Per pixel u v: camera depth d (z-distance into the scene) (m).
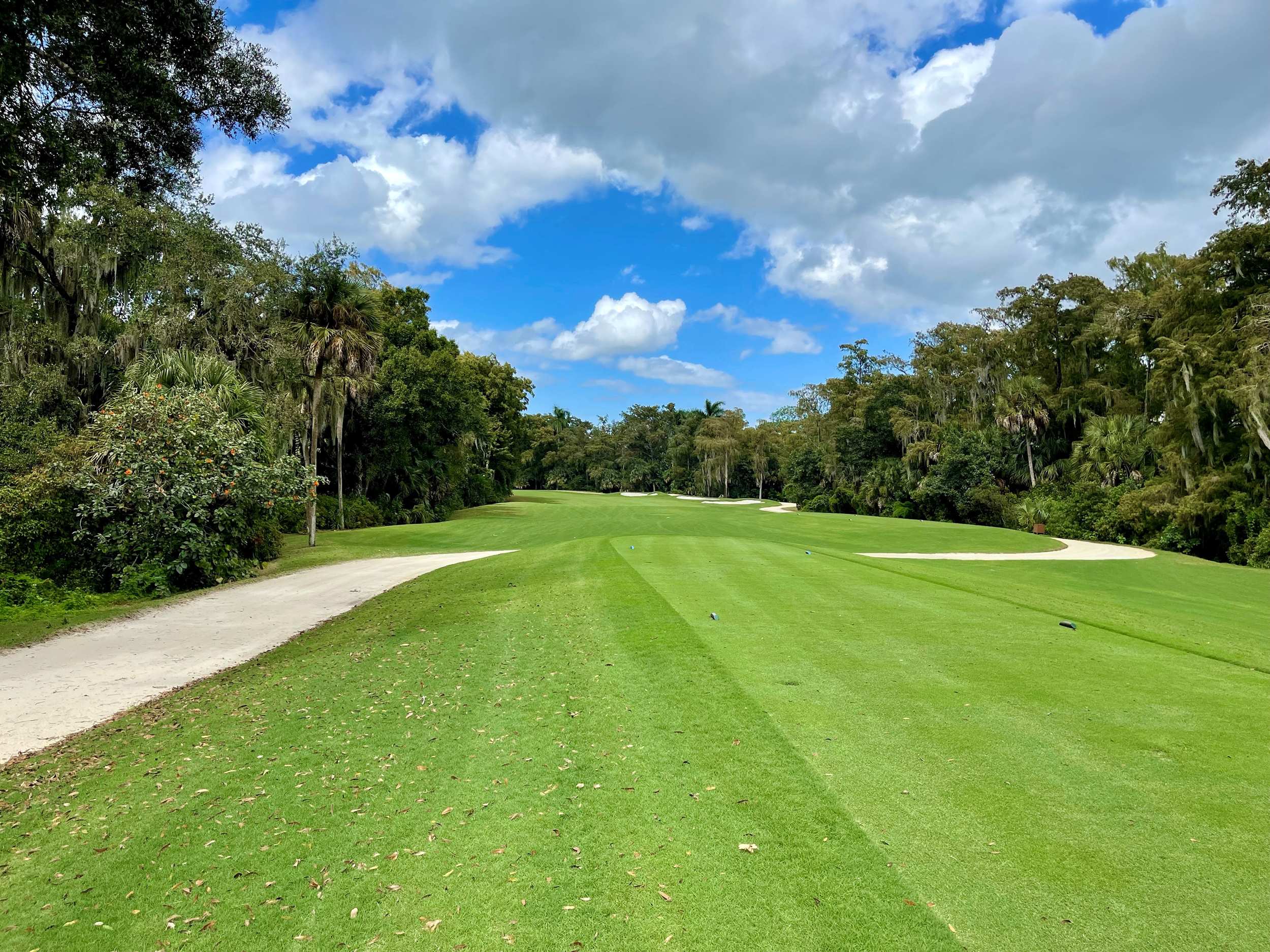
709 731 4.91
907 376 55.59
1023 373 47.50
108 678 7.68
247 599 13.31
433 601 11.75
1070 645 7.14
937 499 46.09
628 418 111.19
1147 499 30.05
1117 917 2.79
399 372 35.16
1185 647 7.12
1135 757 4.32
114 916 3.11
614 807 3.91
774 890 3.06
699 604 9.39
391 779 4.47
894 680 5.95
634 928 2.85
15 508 13.84
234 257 22.41
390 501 37.69
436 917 2.99
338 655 8.23
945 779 4.05
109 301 21.48
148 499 14.18
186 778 4.66
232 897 3.21
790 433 76.94
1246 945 2.60
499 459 63.12
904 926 2.78
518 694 6.13
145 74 8.87
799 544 25.92
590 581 11.82
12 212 15.66
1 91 8.23
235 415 18.12
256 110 10.27
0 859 3.66
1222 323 29.23
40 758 5.18
